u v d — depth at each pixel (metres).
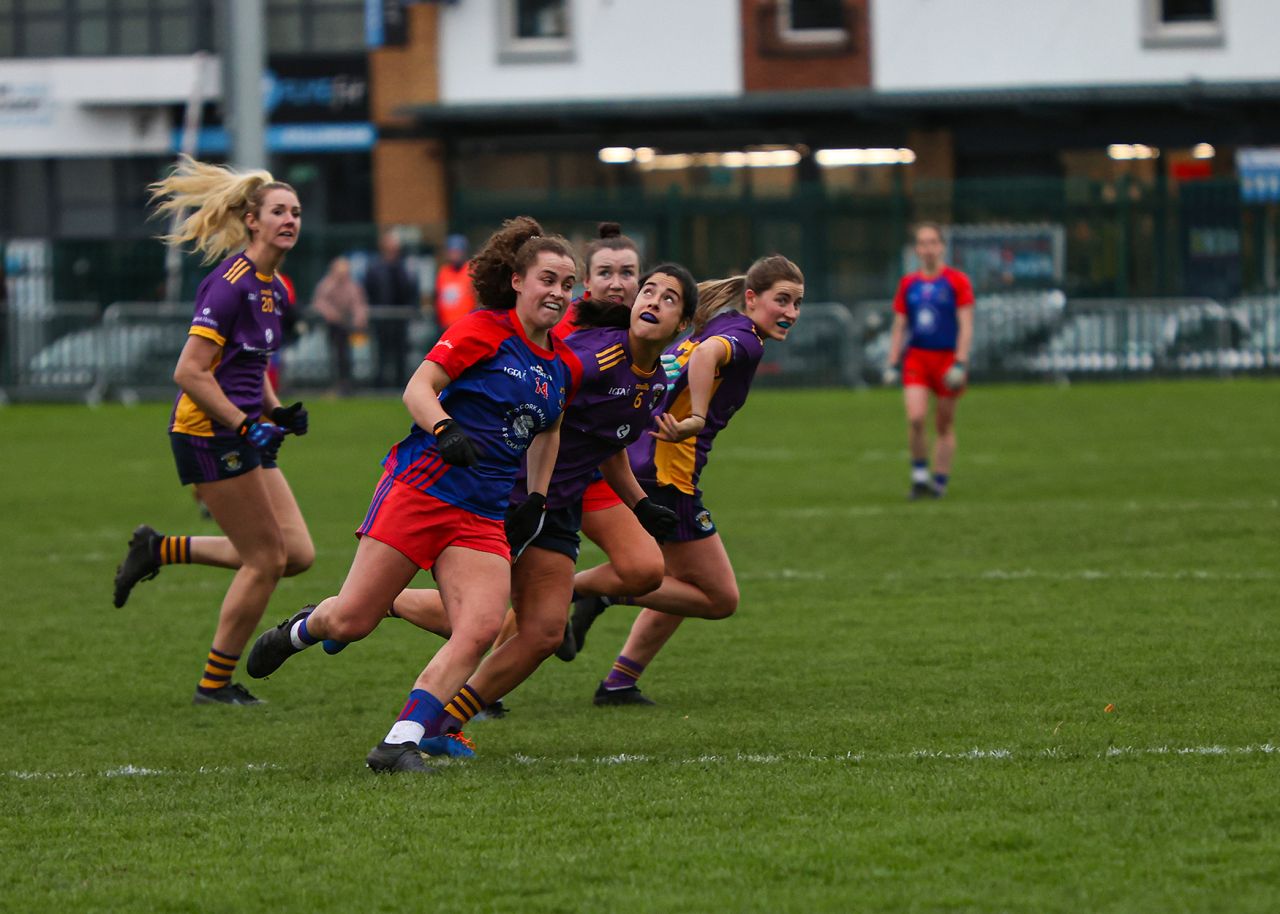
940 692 26.48
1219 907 15.87
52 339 93.31
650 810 19.64
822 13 112.62
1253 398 82.44
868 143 113.56
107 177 125.38
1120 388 89.94
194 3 124.12
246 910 16.53
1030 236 99.25
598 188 116.62
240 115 74.44
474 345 21.58
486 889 16.91
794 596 35.97
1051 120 111.38
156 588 39.34
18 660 31.20
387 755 21.70
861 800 19.83
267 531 27.72
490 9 114.50
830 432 72.88
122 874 17.73
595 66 114.19
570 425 23.47
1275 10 109.12
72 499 54.72
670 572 26.56
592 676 29.36
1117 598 34.25
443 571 21.72
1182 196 98.81
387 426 77.75
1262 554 39.31
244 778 22.02
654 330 23.38
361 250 102.44
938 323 51.09
